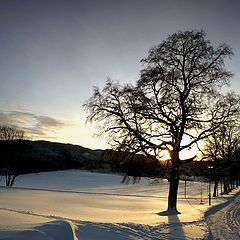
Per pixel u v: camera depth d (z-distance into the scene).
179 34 18.64
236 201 34.66
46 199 25.86
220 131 19.09
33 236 6.55
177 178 19.50
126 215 17.33
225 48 17.91
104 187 63.81
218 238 10.88
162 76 18.78
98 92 18.48
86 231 9.45
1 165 47.94
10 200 21.75
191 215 17.88
